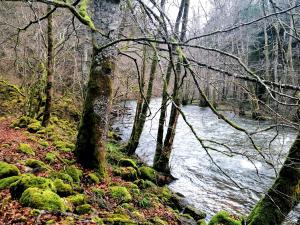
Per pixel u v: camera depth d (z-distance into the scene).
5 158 9.93
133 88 17.22
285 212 8.23
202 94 5.39
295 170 8.05
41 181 7.26
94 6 9.59
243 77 5.18
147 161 16.94
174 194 12.46
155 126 27.23
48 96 16.50
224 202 12.52
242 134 24.14
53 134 15.65
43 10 16.52
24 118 17.64
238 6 7.80
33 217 6.07
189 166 16.67
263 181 14.84
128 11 10.56
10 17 16.92
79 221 6.32
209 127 27.70
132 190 10.37
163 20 5.91
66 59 19.19
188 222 9.65
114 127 25.80
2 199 6.77
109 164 12.88
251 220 8.43
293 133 20.94
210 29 7.66
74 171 9.50
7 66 23.16
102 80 9.91
